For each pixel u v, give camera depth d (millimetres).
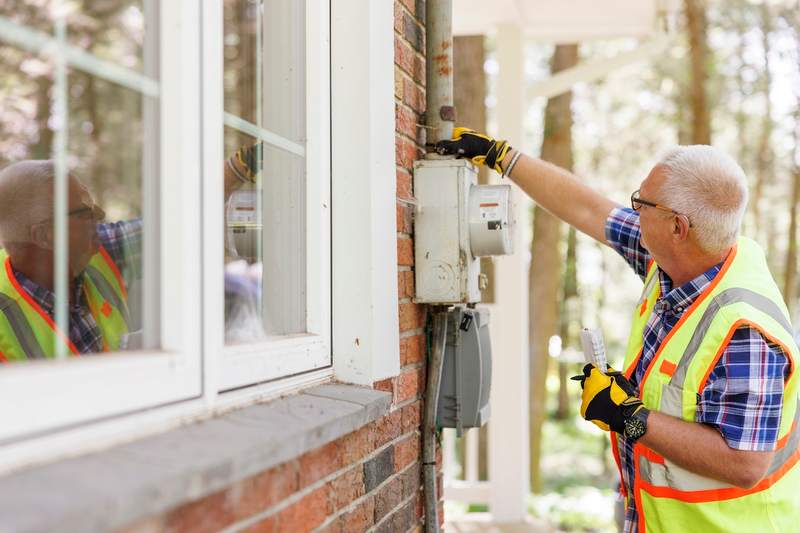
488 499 4871
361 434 2008
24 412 1072
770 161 16812
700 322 2160
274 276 1901
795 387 2104
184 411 1398
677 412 2160
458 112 7516
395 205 2258
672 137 18078
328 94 2104
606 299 19672
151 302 1424
